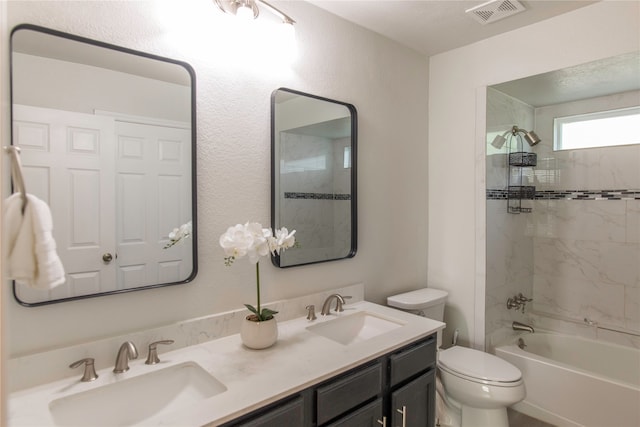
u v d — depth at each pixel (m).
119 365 1.18
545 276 2.89
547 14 2.04
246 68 1.58
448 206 2.54
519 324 2.73
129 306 1.28
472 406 1.97
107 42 1.22
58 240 1.13
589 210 2.68
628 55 1.87
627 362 2.46
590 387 2.10
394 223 2.37
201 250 1.46
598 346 2.59
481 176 2.37
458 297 2.49
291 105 1.76
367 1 1.85
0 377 0.64
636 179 2.47
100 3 1.20
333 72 1.96
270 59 1.67
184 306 1.41
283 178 1.73
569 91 2.50
